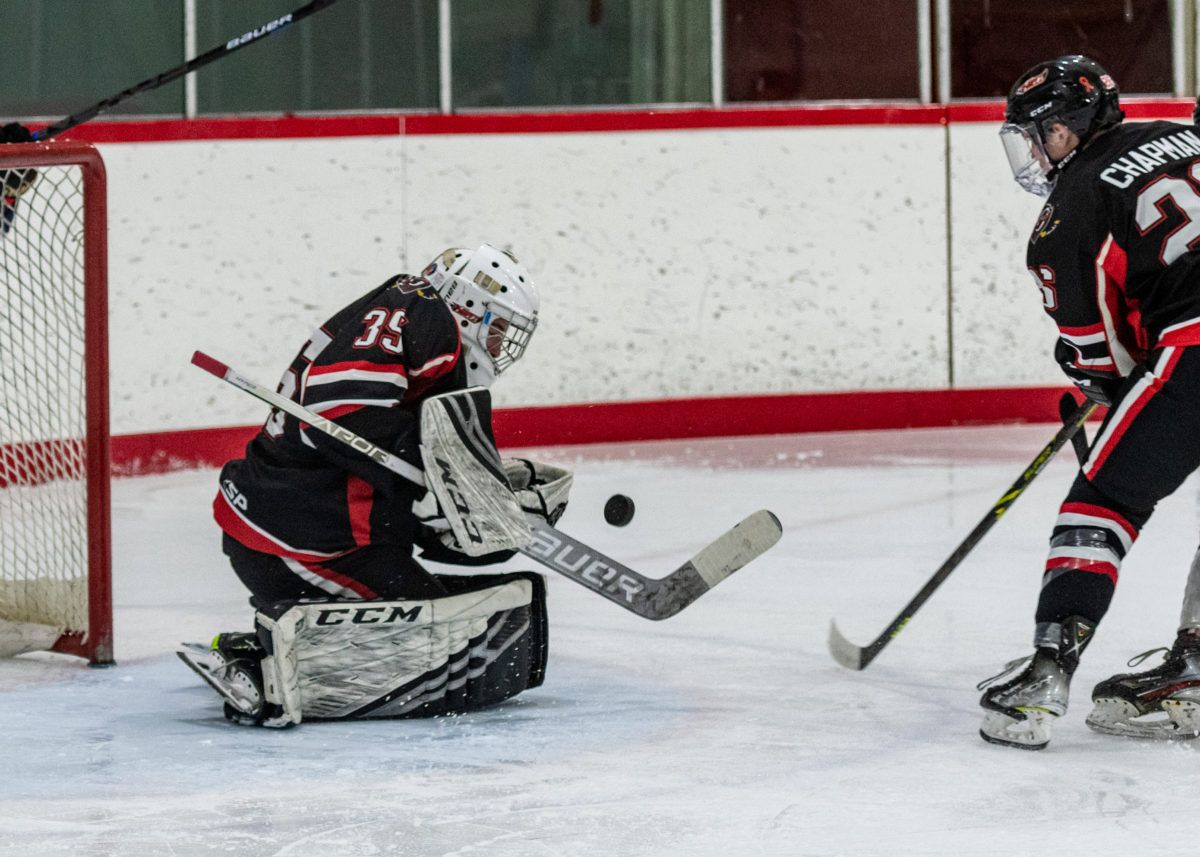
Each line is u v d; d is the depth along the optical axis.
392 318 6.68
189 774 6.00
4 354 11.43
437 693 6.75
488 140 15.25
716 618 8.91
